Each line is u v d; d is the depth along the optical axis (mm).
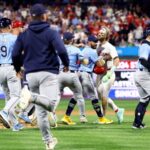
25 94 13188
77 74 20141
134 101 32312
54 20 45094
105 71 20219
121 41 42656
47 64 13359
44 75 13344
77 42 40500
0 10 47469
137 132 17578
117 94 33688
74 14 46781
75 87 20047
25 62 13531
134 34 43688
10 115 17625
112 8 48562
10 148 14141
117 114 20469
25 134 16844
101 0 49562
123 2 49156
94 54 20141
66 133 17219
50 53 13383
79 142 15234
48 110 13398
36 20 13492
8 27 17484
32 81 13492
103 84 20172
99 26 44344
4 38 17438
